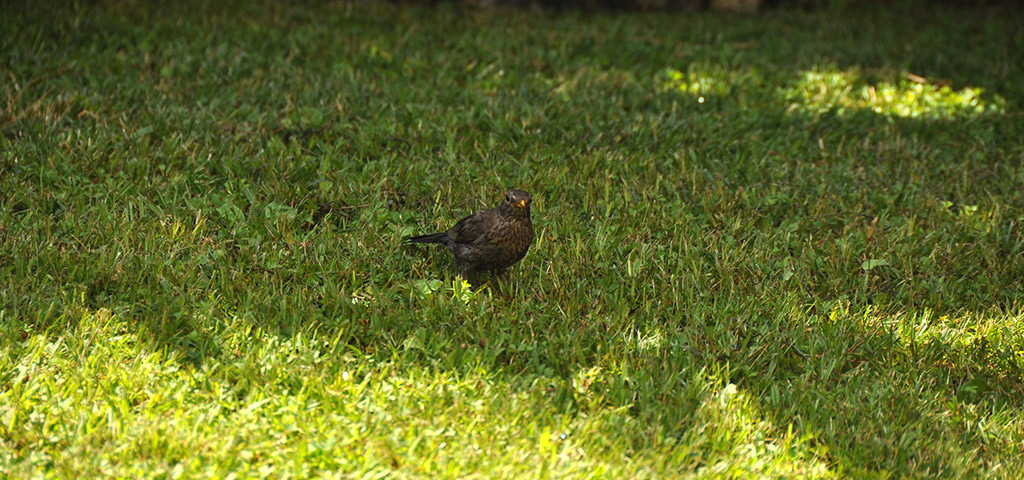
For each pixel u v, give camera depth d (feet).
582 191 40.01
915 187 43.86
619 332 29.68
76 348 26.91
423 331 28.37
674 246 36.17
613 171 42.86
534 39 67.31
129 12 61.31
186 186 37.73
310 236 34.47
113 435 23.53
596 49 65.87
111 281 30.63
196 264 31.63
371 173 40.55
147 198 36.83
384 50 60.80
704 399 26.71
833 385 28.45
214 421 24.23
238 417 24.35
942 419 27.17
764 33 74.90
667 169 44.11
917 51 68.64
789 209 40.68
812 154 47.98
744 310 31.83
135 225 34.01
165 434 23.50
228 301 29.96
